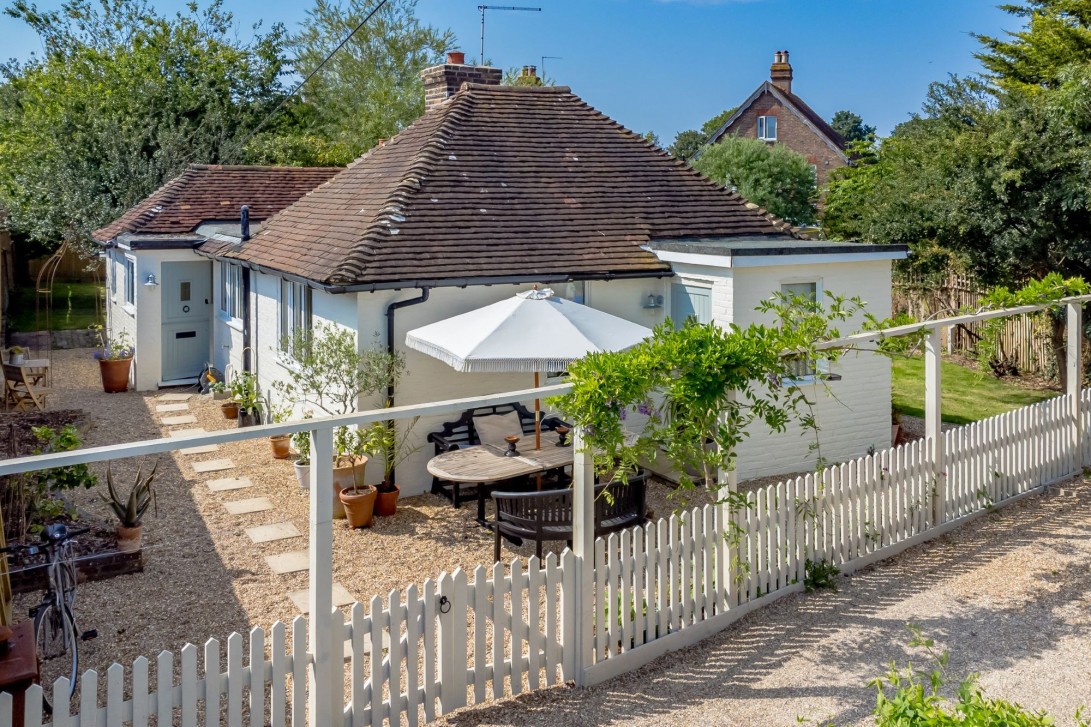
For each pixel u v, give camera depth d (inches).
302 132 1574.8
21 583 336.5
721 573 306.8
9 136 1357.0
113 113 1218.6
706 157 1408.7
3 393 689.6
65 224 1065.5
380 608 232.5
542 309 415.8
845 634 297.3
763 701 256.2
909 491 373.4
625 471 280.8
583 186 580.7
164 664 201.0
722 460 297.0
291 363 553.9
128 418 638.5
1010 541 377.1
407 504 454.9
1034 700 251.9
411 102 1747.0
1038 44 1068.5
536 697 261.3
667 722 246.2
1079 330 455.2
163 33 1440.7
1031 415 434.6
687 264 500.1
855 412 516.7
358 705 229.5
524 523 349.1
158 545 387.9
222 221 783.7
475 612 251.0
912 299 852.6
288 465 516.7
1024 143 618.2
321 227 556.1
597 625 273.0
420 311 469.7
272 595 337.4
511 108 648.4
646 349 283.7
